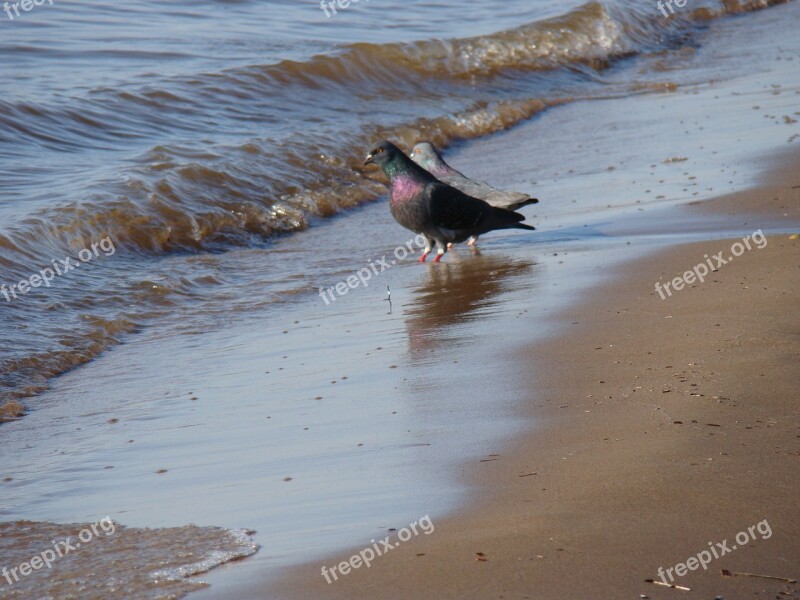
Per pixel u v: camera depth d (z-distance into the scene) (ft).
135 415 33.47
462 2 127.95
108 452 30.22
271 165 68.13
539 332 37.73
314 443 29.12
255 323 43.86
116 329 43.45
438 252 52.13
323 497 25.25
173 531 23.99
